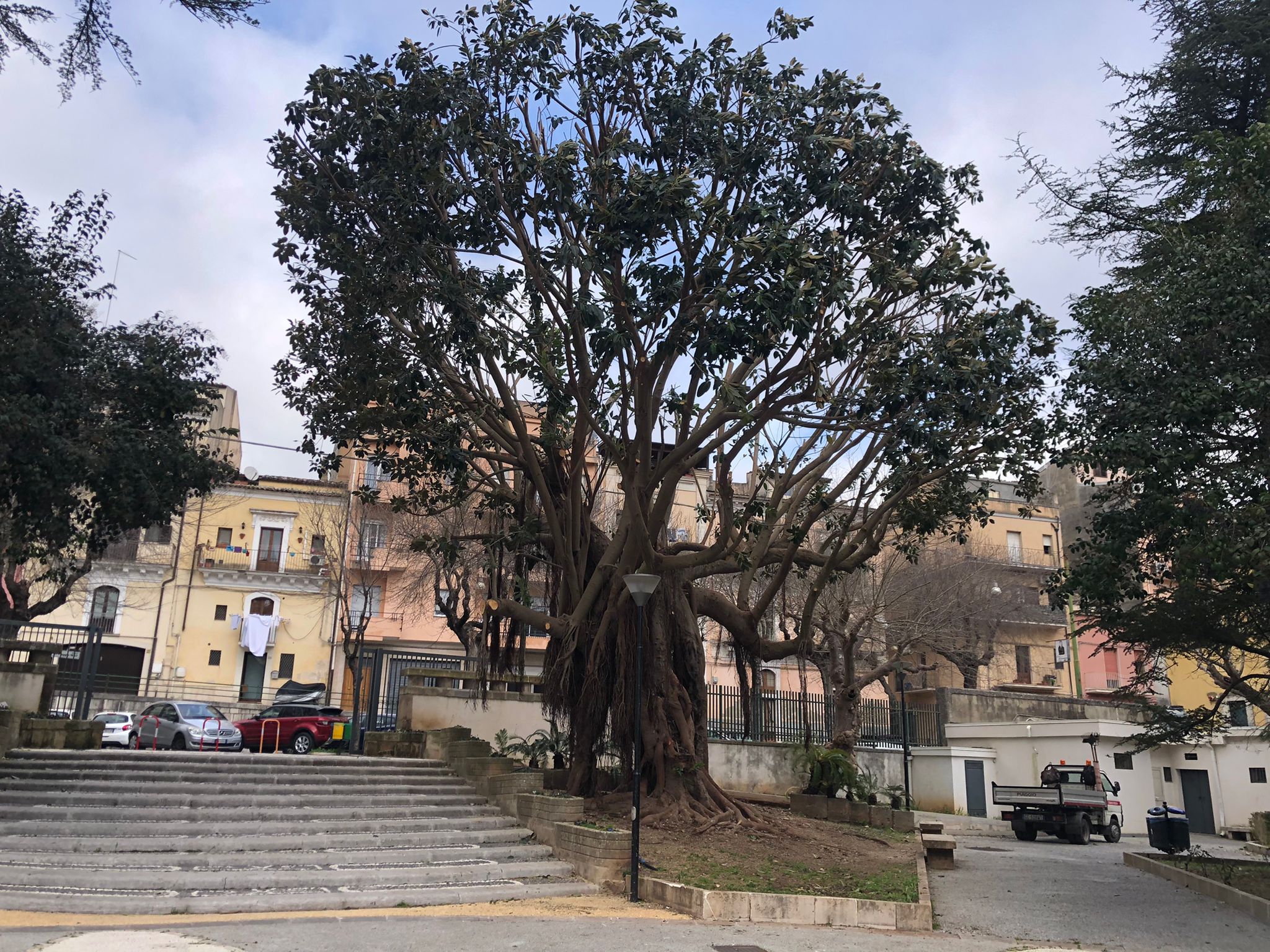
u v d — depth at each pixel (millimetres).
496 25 14633
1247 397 11516
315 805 15023
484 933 9469
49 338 14273
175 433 15773
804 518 20609
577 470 17062
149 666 36719
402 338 15992
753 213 13438
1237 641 15328
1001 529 46344
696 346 13469
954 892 14836
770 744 26531
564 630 17094
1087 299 13664
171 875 11078
